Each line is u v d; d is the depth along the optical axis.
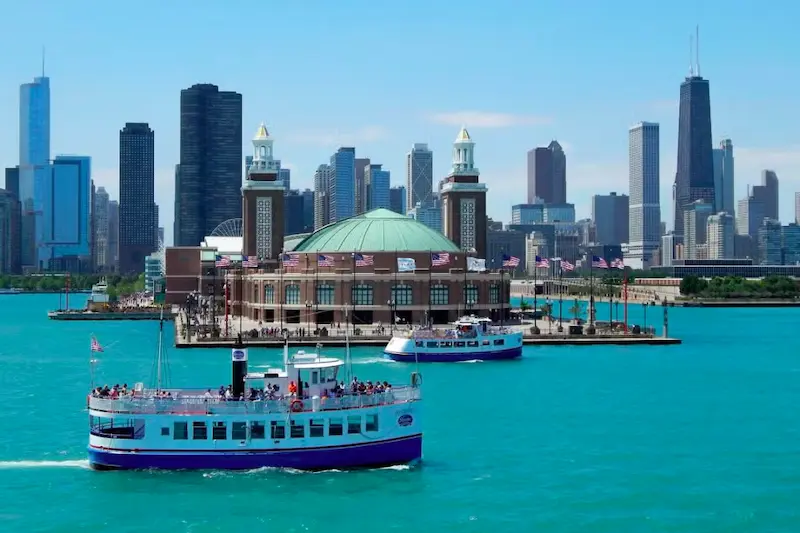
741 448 101.31
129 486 83.44
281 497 80.69
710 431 110.75
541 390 143.25
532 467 92.06
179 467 86.56
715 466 93.19
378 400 89.75
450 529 73.56
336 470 88.25
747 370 173.00
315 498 80.50
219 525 74.12
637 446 102.00
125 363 183.12
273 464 86.94
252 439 86.62
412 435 91.44
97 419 93.44
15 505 78.81
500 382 152.00
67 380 158.25
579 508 79.00
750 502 80.94
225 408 86.44
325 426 87.62
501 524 74.81
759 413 123.62
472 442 103.38
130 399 86.50
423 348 180.38
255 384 104.75
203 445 86.50
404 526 74.19
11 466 91.25
